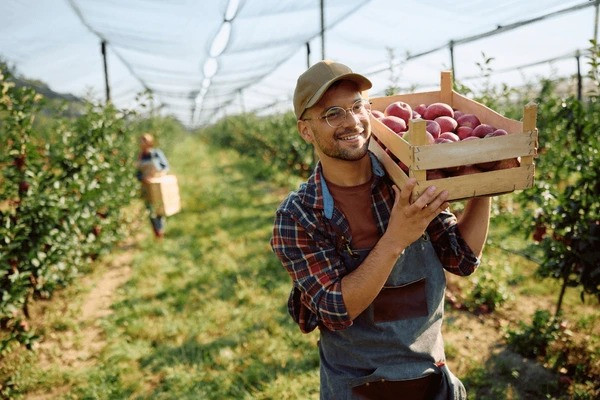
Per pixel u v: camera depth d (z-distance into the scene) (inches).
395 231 53.5
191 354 151.9
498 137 52.8
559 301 149.8
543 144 251.8
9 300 151.8
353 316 56.4
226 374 138.9
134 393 134.1
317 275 58.9
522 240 228.8
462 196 52.9
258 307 180.5
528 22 148.5
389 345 62.0
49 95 307.3
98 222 241.3
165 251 259.0
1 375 145.2
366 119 57.2
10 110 168.4
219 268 222.1
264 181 517.7
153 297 198.8
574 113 141.5
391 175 58.6
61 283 202.1
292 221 61.4
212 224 311.6
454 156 52.1
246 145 765.9
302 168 426.3
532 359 138.9
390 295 61.5
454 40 194.5
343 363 64.9
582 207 133.8
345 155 55.8
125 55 299.7
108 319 180.2
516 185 53.6
